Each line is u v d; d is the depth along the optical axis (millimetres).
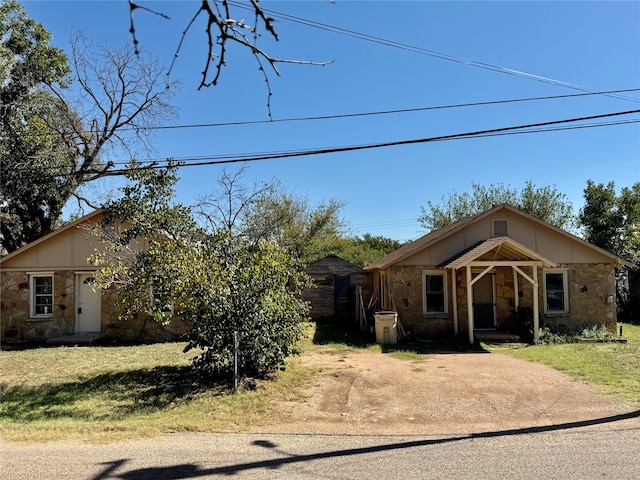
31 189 18156
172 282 9516
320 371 10734
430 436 6402
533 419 7145
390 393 8844
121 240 11797
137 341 16484
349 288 22750
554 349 13555
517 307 16891
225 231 10930
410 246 22203
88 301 17188
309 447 5941
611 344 14531
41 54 19734
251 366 10047
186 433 6570
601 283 17203
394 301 16688
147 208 11914
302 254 29609
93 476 4949
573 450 5660
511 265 15062
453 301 16625
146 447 5930
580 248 17281
